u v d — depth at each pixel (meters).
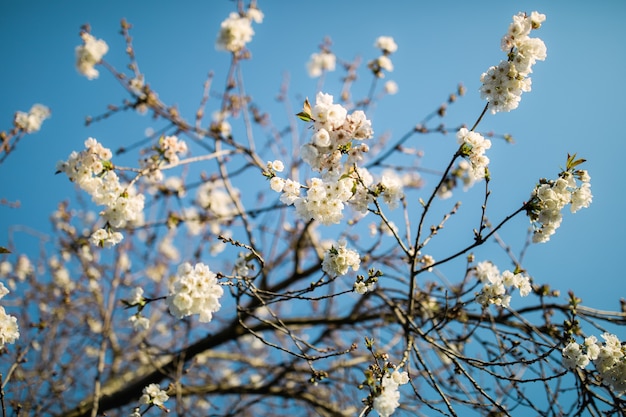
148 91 5.25
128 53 5.14
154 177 4.11
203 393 6.71
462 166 5.77
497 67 3.00
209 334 6.38
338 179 2.88
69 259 7.20
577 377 3.74
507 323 5.12
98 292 7.11
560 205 2.99
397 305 4.75
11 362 5.59
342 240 3.12
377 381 2.91
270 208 5.82
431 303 5.18
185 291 2.88
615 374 3.12
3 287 3.42
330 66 6.61
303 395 6.64
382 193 3.21
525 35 2.97
